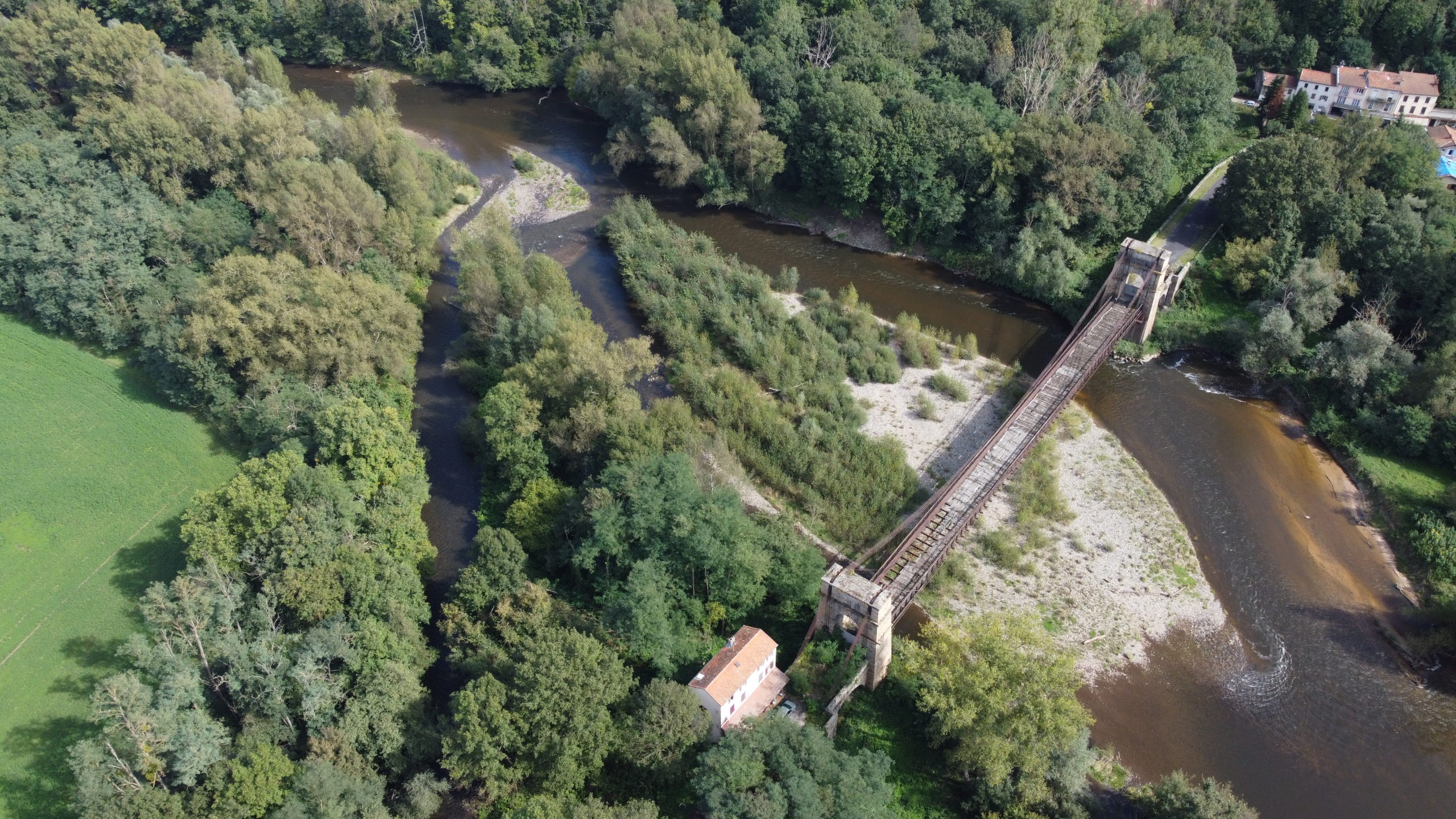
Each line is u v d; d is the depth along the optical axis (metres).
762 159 150.50
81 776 62.00
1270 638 86.38
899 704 78.19
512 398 97.06
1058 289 129.62
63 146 130.38
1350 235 116.25
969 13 167.00
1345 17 156.62
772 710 70.31
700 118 150.88
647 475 84.62
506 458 96.94
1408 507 96.38
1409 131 126.44
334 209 120.25
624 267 136.88
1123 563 93.12
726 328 121.56
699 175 157.75
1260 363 114.81
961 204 138.75
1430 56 152.00
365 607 77.31
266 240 122.31
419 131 185.75
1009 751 66.19
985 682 66.88
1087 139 128.38
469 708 66.56
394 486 91.06
